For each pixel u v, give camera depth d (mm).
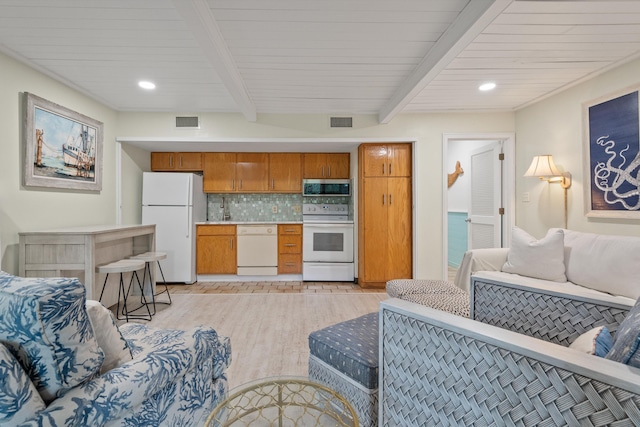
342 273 4398
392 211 3992
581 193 2867
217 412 1004
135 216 4141
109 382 843
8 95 2340
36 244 2389
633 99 2387
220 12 1843
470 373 838
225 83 2670
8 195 2334
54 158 2723
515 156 3762
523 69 2617
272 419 1385
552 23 1949
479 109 3713
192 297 3645
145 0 1750
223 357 1345
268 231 4477
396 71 2678
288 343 2365
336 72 2688
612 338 935
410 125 3852
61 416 721
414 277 3891
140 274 3594
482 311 1512
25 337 742
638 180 2352
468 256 2865
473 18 1772
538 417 705
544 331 1274
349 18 1919
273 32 2066
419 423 985
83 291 823
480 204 4270
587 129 2777
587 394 631
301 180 4727
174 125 3775
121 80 2846
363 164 3979
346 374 1380
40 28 2021
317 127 3848
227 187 4668
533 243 2545
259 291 3932
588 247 2291
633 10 1811
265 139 3828
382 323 1108
